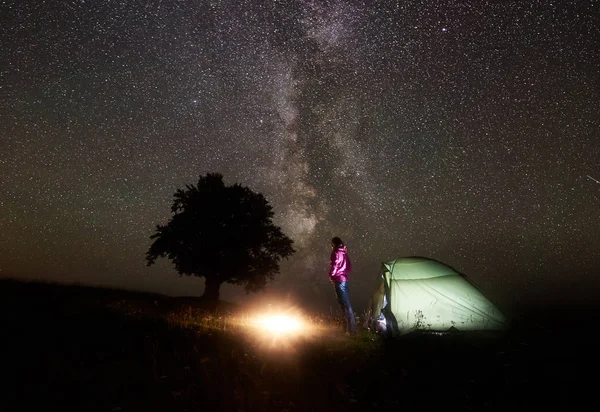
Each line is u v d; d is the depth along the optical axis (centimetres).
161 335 773
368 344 826
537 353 712
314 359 688
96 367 562
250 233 1978
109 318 901
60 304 1052
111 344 677
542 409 486
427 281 1001
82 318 864
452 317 948
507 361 677
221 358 654
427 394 542
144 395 489
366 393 545
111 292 1639
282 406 488
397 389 560
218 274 1967
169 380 541
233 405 480
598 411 477
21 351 590
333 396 527
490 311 954
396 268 1041
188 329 874
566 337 825
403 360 703
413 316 952
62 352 609
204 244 1927
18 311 873
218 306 1702
